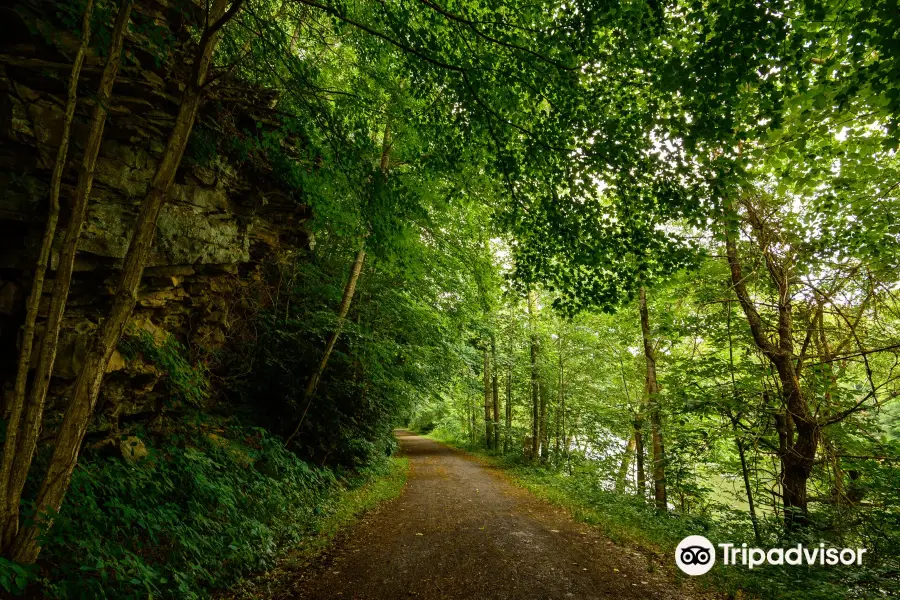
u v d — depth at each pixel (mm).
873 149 6512
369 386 12344
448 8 6184
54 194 3916
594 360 17875
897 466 8102
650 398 11172
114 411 5828
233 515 5902
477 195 8617
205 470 6484
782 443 9102
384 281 14047
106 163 5605
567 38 5320
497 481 14312
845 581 5879
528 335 19875
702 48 4770
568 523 8516
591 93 5605
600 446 17109
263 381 10133
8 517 3496
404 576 5480
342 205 9070
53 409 5074
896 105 4750
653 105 5652
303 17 8031
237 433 8523
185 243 6945
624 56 5477
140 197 5984
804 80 5277
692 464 10859
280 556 5785
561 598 4961
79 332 5309
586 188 6273
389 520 8312
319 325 10867
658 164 5668
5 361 4828
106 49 5312
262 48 6789
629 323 14203
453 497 11039
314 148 7707
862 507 7637
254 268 10039
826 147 6770
